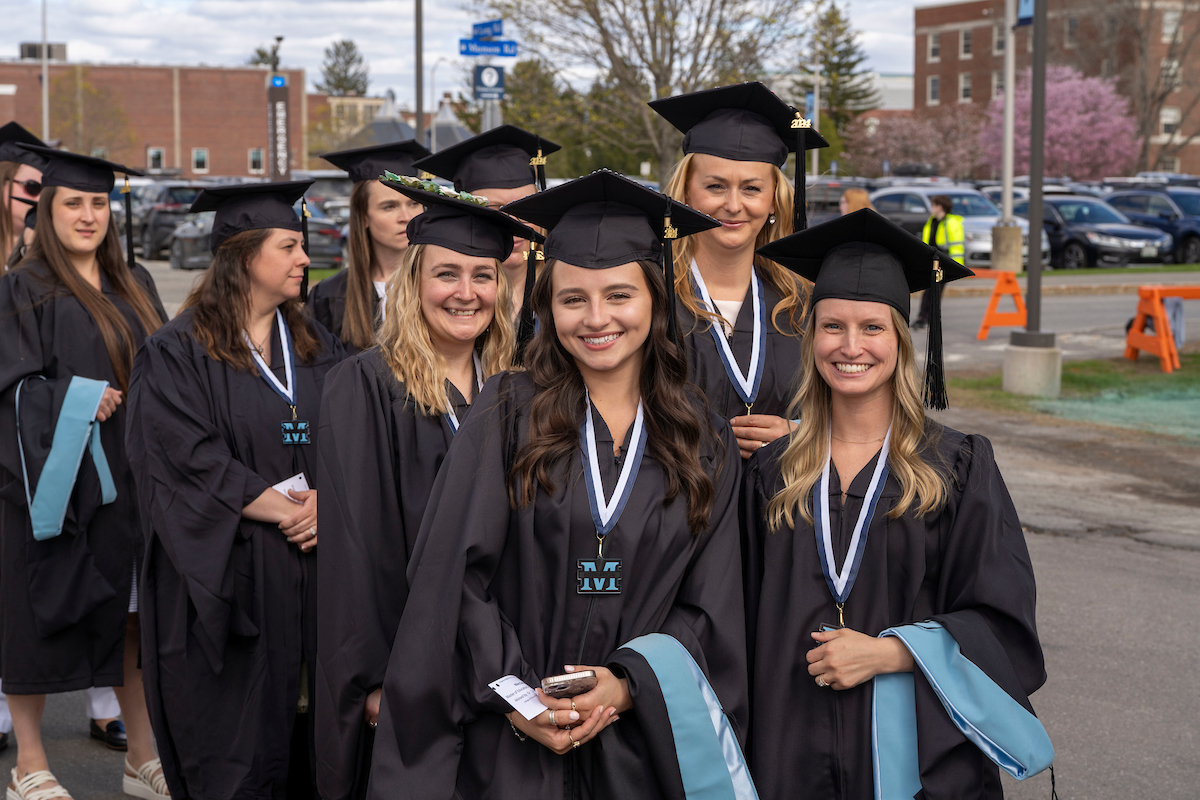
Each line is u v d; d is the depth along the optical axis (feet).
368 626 9.62
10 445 12.87
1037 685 8.45
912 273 9.34
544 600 8.43
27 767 13.01
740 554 8.86
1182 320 40.91
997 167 159.43
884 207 78.07
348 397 9.95
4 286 13.32
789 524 8.92
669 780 7.88
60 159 13.52
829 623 8.72
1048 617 17.97
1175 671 15.90
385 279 15.16
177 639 11.17
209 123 208.33
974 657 8.18
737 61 53.57
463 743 8.36
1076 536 22.21
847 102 199.41
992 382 38.27
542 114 56.54
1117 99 155.43
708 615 8.41
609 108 55.31
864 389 8.82
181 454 10.96
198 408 11.21
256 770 11.09
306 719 11.65
